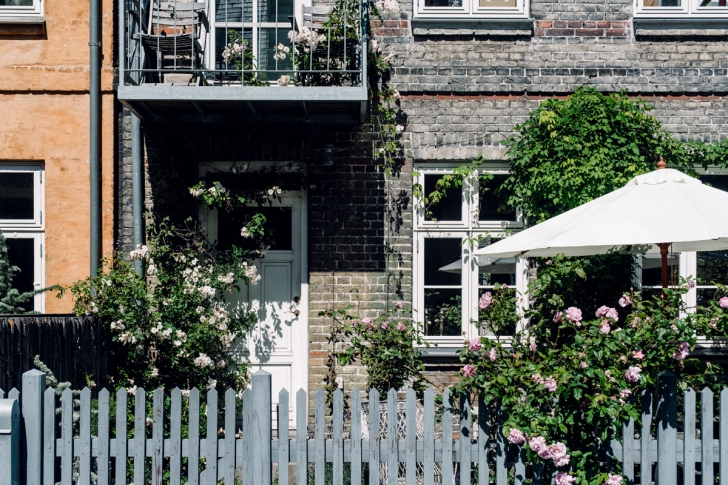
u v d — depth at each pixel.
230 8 8.79
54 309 8.30
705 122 8.62
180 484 5.40
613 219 5.86
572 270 8.07
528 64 8.62
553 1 8.64
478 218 8.67
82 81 8.35
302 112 8.19
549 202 8.39
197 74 8.30
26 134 8.32
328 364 8.48
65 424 5.38
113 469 6.34
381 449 5.48
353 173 8.55
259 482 5.43
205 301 8.05
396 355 7.70
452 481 5.48
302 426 5.44
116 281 7.69
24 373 5.32
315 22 8.29
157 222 8.42
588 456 5.32
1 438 5.16
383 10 8.49
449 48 8.62
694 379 6.16
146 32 8.80
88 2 8.40
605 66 8.62
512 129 8.59
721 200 6.09
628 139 8.29
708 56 8.63
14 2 8.41
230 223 8.71
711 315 6.26
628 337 5.50
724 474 5.31
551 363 5.43
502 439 5.47
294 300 8.77
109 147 8.40
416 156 8.57
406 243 8.55
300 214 8.77
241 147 8.46
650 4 8.67
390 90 8.48
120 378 7.65
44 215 8.42
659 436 5.38
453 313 8.65
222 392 8.22
